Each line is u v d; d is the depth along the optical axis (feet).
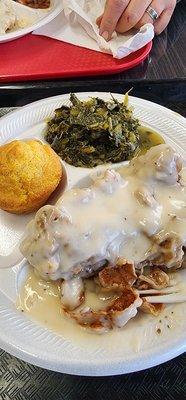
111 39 1.56
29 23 1.64
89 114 1.21
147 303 0.86
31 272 0.93
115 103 1.24
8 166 1.02
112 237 0.89
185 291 0.91
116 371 0.78
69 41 1.58
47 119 1.25
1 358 0.87
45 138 1.22
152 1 1.60
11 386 0.83
